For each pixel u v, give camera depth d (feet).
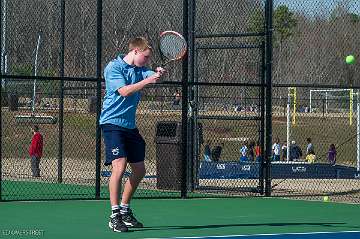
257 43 99.81
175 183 97.45
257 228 64.28
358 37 123.95
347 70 130.41
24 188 99.14
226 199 88.94
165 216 72.38
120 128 60.29
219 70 110.42
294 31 125.80
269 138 93.56
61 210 75.56
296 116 202.90
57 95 132.16
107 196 88.89
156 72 59.62
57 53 138.62
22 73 141.28
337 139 194.18
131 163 61.26
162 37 65.26
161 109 152.76
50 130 172.96
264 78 92.43
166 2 119.75
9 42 139.85
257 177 103.09
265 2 92.48
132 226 62.49
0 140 83.05
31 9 140.36
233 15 106.42
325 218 72.59
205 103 118.32
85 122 172.35
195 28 94.63
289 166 124.47
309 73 133.39
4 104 168.55
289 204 84.58
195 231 61.67
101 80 85.25
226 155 153.07
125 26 126.62
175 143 97.25
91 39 134.21
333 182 119.03
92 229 62.08
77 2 134.62
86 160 160.56
